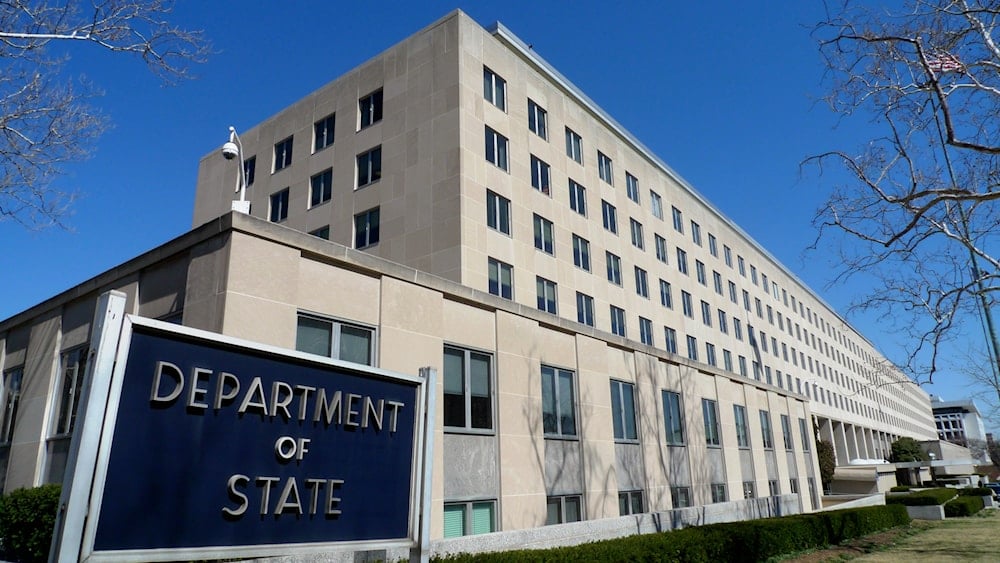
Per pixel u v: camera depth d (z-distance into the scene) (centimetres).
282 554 411
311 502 437
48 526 1004
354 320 1205
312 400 455
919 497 3206
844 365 7800
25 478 1323
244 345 416
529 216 2670
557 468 1631
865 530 2309
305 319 1131
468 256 2298
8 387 1529
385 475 493
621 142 3588
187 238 1109
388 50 2775
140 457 357
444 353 1398
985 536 2194
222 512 387
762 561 1512
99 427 341
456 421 1377
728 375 2834
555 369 1730
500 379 1511
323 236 2756
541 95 2956
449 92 2491
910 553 1794
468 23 2608
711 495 2392
